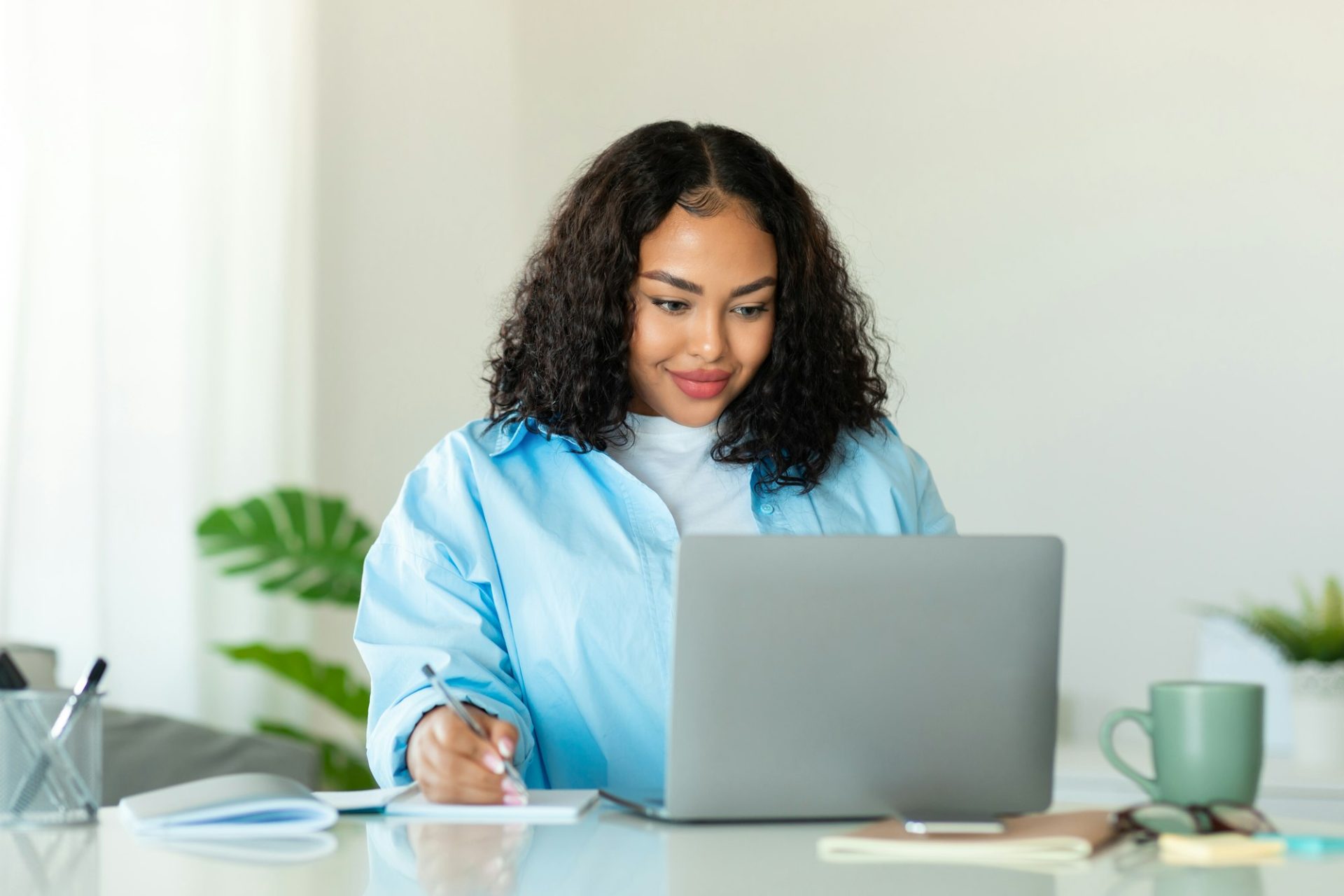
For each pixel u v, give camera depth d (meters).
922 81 3.23
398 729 1.15
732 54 3.48
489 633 1.38
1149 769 2.22
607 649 1.37
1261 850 0.88
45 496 3.29
